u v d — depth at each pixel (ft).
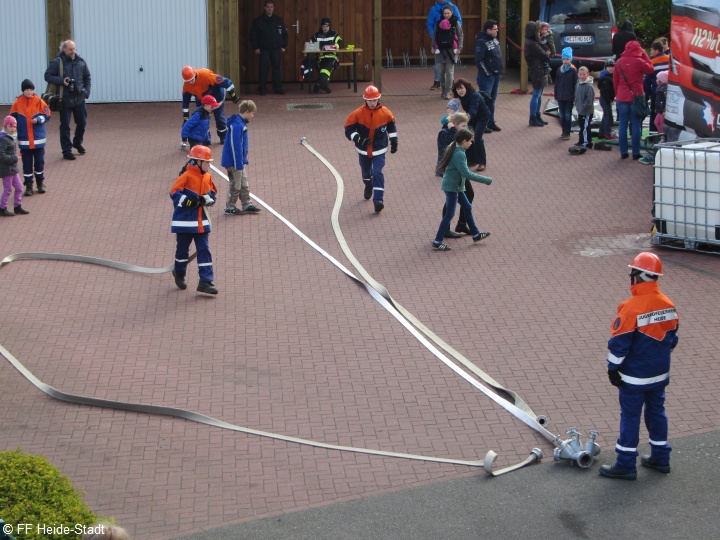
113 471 29.60
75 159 65.05
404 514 27.25
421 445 31.12
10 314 41.16
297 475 29.40
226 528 26.66
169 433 31.89
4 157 52.75
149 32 81.61
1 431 31.86
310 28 90.22
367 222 53.16
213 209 55.42
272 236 50.98
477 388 34.65
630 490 28.22
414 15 98.68
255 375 35.99
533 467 29.63
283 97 84.99
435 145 68.23
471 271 46.09
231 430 32.09
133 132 72.59
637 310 27.84
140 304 42.52
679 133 58.90
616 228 51.88
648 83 66.80
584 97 64.80
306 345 38.47
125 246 49.55
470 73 93.35
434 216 54.13
